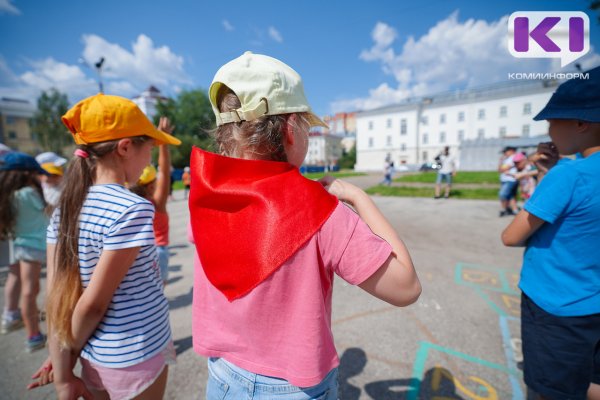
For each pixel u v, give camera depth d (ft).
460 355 7.54
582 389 4.34
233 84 2.57
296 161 2.84
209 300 2.96
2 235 8.03
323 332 2.50
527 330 4.79
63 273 3.80
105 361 3.83
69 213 3.81
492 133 141.90
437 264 13.51
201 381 6.99
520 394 6.33
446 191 33.22
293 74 2.71
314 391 2.72
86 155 4.00
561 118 4.13
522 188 23.72
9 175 8.12
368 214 2.75
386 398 6.28
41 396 6.81
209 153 2.77
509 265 13.34
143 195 7.84
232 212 2.57
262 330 2.56
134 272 3.97
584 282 4.16
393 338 8.25
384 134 165.27
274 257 2.35
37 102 120.06
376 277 2.33
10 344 8.82
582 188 3.97
